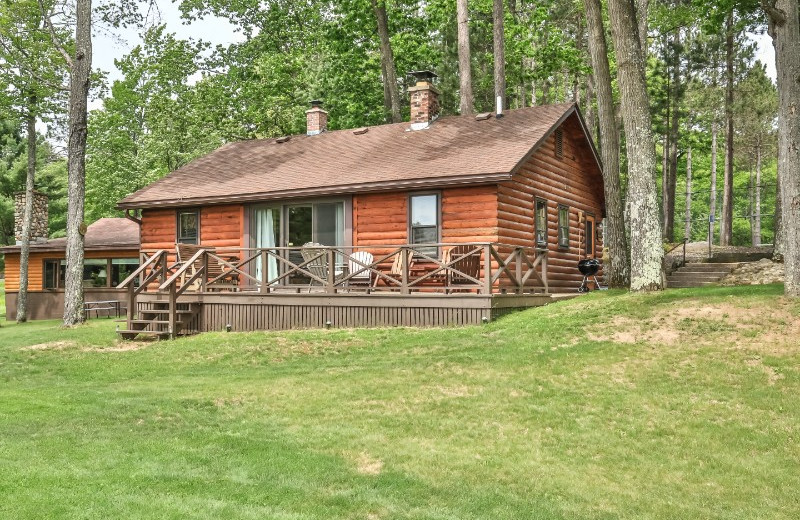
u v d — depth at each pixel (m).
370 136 19.77
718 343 10.01
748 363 9.15
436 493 5.97
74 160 18.64
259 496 5.83
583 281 19.05
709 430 7.30
